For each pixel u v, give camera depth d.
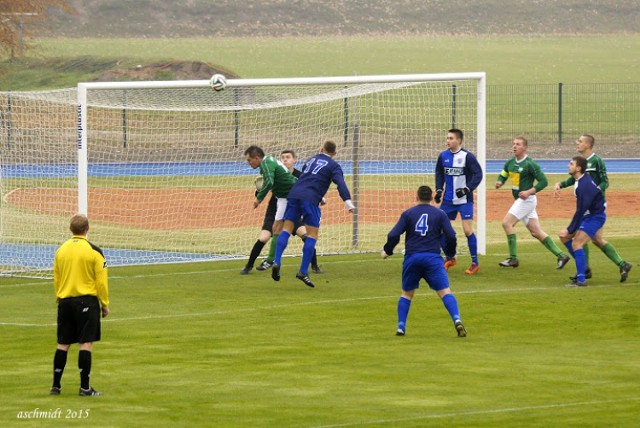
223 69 147.12
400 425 22.81
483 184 51.19
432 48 198.62
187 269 48.00
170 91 130.12
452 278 44.19
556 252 46.25
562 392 25.72
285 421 23.23
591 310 37.00
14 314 37.50
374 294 40.81
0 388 26.67
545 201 73.56
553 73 164.38
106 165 82.94
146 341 32.56
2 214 60.50
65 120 85.06
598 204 41.41
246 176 78.62
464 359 29.69
